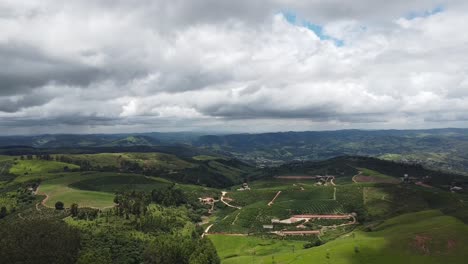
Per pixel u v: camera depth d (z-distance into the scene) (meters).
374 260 162.75
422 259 160.25
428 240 173.00
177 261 185.50
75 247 181.00
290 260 175.50
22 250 164.88
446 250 164.38
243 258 198.50
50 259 166.00
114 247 190.75
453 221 196.75
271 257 186.88
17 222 195.88
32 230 181.62
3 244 165.88
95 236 198.00
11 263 159.38
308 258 171.25
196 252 179.50
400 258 162.88
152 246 187.62
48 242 173.62
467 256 158.50
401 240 177.12
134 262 184.50
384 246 174.25
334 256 168.75
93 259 164.75
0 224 190.75
